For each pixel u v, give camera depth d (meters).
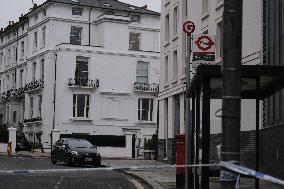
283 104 16.64
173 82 31.67
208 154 9.30
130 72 53.53
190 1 29.31
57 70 51.31
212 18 25.75
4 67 66.25
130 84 53.41
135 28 57.62
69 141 29.80
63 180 18.41
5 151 50.06
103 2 57.34
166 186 16.22
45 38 53.94
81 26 54.81
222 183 5.68
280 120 16.92
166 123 33.75
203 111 9.39
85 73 51.91
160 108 34.88
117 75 52.97
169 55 33.09
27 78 58.00
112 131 52.22
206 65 9.37
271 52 18.45
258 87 9.89
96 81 51.81
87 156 28.22
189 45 12.32
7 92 62.47
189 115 12.34
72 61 51.19
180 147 14.15
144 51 54.16
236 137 5.38
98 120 51.78
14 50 63.41
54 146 30.83
